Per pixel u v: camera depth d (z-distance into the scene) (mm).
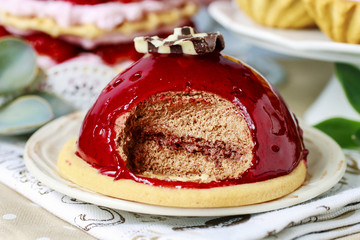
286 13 448
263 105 333
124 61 455
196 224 310
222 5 532
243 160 329
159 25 462
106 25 441
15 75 410
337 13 398
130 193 313
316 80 565
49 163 349
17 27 456
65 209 320
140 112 335
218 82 331
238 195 312
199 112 334
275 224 300
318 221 314
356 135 409
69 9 441
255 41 453
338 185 346
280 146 331
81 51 465
